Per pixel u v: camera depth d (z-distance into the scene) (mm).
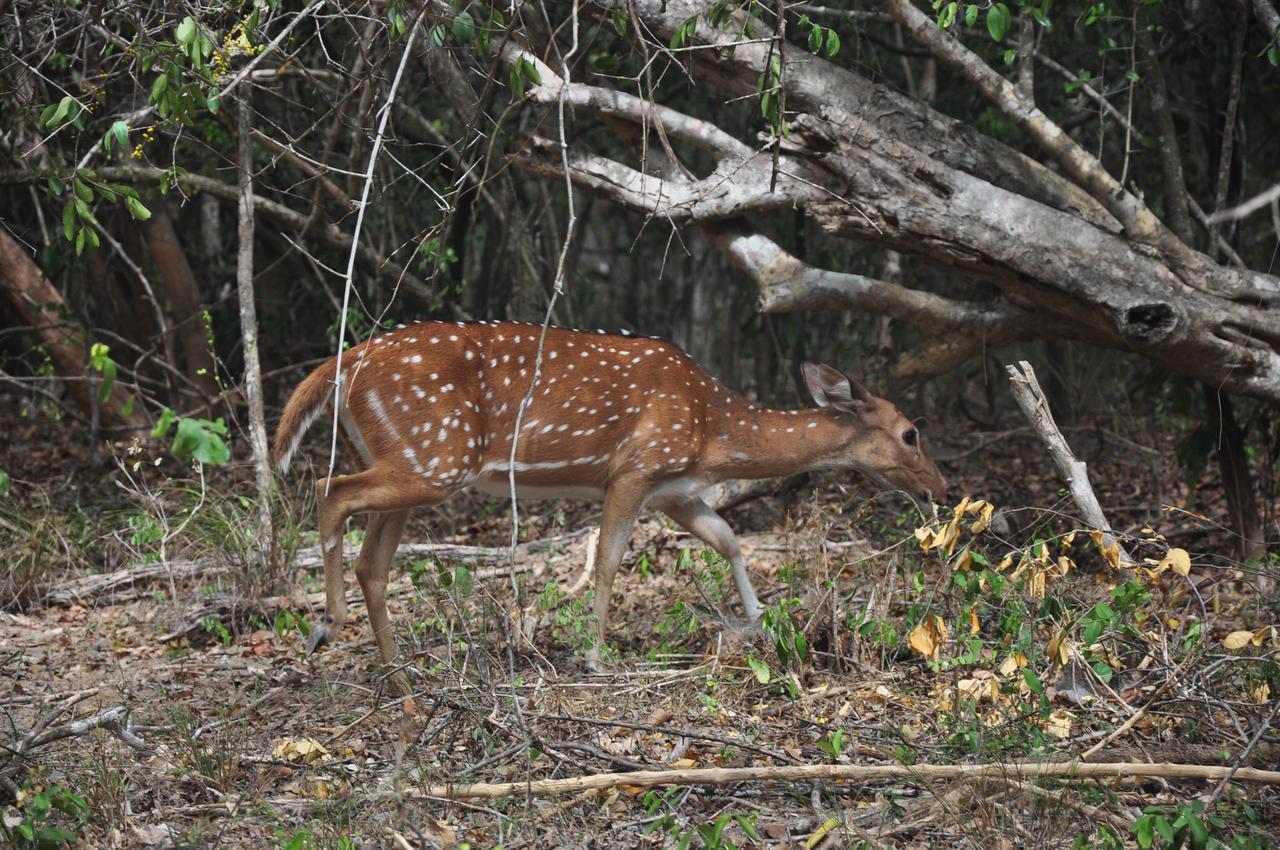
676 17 11453
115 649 10984
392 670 9180
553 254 19969
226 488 15539
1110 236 11531
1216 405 12602
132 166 16234
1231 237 13242
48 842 6402
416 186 18422
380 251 18297
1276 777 6977
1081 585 10453
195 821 7168
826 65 11844
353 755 8148
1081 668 8727
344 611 9688
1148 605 8727
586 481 10523
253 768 7941
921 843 6824
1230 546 13102
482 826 7043
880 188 11242
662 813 7195
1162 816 6160
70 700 8742
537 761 7797
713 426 10844
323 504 9602
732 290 23281
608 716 8703
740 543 13398
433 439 9594
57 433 21203
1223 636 9875
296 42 15414
